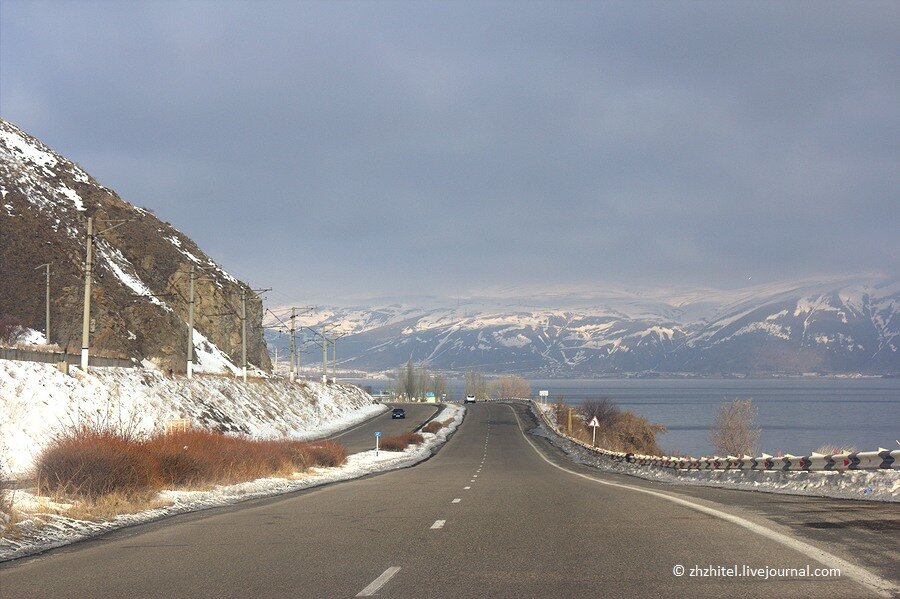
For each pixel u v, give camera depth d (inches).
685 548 474.3
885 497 733.9
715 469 1342.3
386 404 6250.0
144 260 4306.1
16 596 374.0
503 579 393.4
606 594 354.0
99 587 394.0
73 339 3272.6
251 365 4648.1
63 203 4126.5
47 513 649.6
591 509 727.1
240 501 931.3
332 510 773.3
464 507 773.9
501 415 4940.9
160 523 675.4
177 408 2593.5
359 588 379.2
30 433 1720.0
